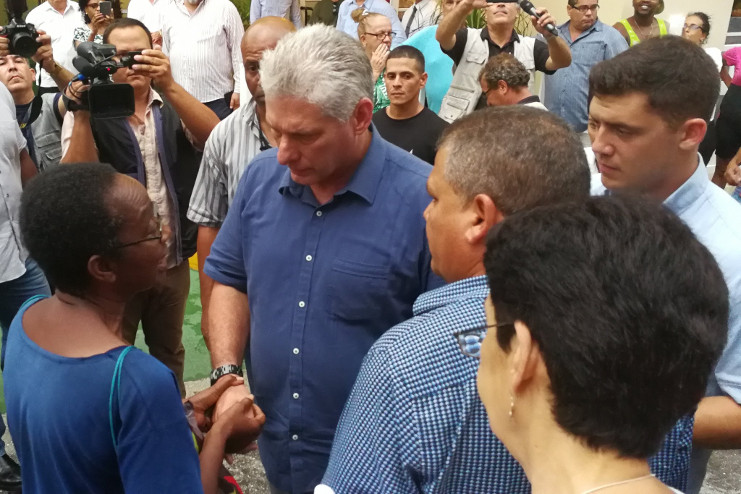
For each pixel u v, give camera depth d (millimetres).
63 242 1254
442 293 1113
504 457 978
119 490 1304
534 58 4520
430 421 985
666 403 726
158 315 3051
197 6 5289
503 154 1108
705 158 5672
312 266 1676
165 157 2855
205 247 2531
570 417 733
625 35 5699
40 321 1332
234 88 5430
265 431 1820
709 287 742
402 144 3768
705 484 2992
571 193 1120
